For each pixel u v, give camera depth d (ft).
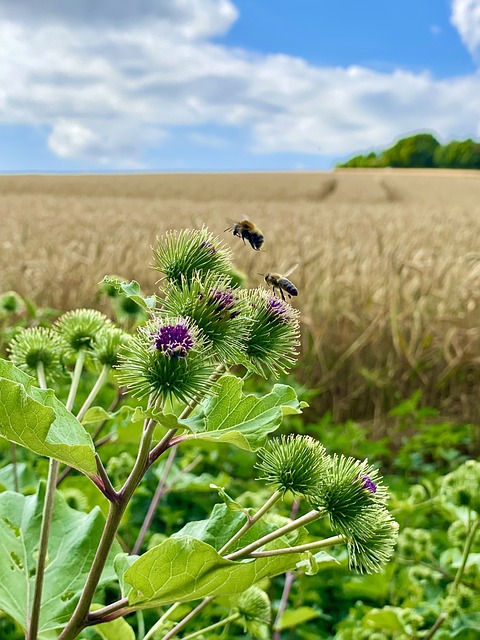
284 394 5.58
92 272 36.19
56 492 7.25
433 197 213.87
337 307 33.78
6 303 17.07
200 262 6.38
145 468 5.31
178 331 5.43
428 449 25.75
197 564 4.83
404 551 12.39
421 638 10.51
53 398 5.19
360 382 31.78
